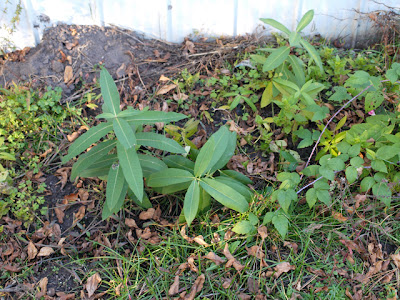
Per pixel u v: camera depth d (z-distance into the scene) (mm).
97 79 3670
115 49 3836
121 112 2504
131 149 2445
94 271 2742
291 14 3973
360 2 3900
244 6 3926
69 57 3711
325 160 2781
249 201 2832
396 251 2684
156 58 3885
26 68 3662
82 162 2547
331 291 2543
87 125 3377
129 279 2682
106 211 2680
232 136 2992
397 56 3789
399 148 2729
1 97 3369
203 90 3625
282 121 3213
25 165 3186
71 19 3859
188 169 2916
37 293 2637
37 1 3715
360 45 4059
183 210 2732
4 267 2715
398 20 3875
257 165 3203
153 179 2682
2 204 2891
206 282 2635
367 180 2783
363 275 2592
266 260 2713
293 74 3480
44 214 2977
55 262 2787
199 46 3986
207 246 2748
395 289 2551
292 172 2941
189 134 3229
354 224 2764
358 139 2869
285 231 2631
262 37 3998
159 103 3580
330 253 2723
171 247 2818
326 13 3961
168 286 2625
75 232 2928
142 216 2967
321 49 3854
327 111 3004
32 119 3285
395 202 2900
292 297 2514
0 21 3668
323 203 2924
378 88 2998
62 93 3533
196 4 3891
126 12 3889
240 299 2549
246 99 3363
